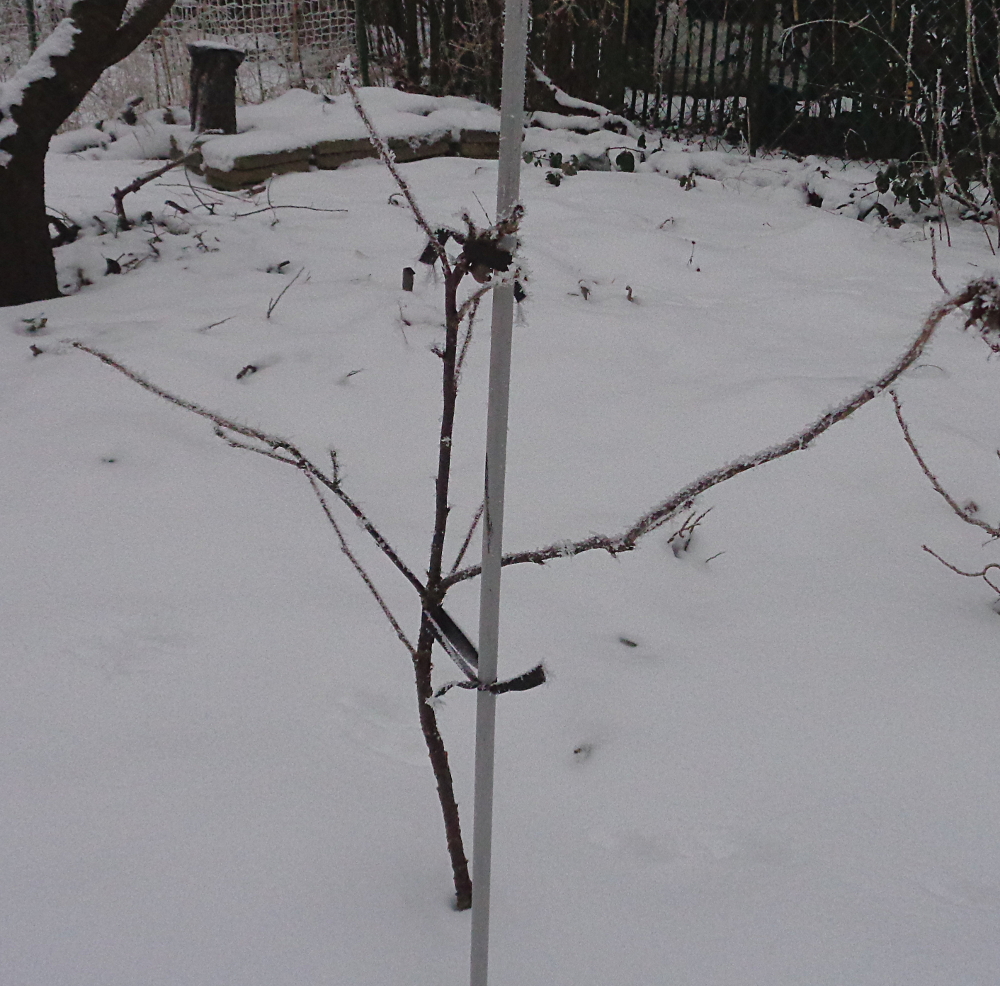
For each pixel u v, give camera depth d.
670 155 6.68
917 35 6.16
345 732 1.77
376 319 3.59
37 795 1.54
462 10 7.66
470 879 1.41
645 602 2.22
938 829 1.60
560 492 2.65
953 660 2.01
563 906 1.45
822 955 1.37
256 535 2.38
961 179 5.41
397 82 8.16
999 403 3.11
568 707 1.86
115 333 3.47
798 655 2.04
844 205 5.58
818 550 2.41
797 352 3.53
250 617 2.06
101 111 8.26
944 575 2.32
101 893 1.38
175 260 4.39
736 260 4.61
